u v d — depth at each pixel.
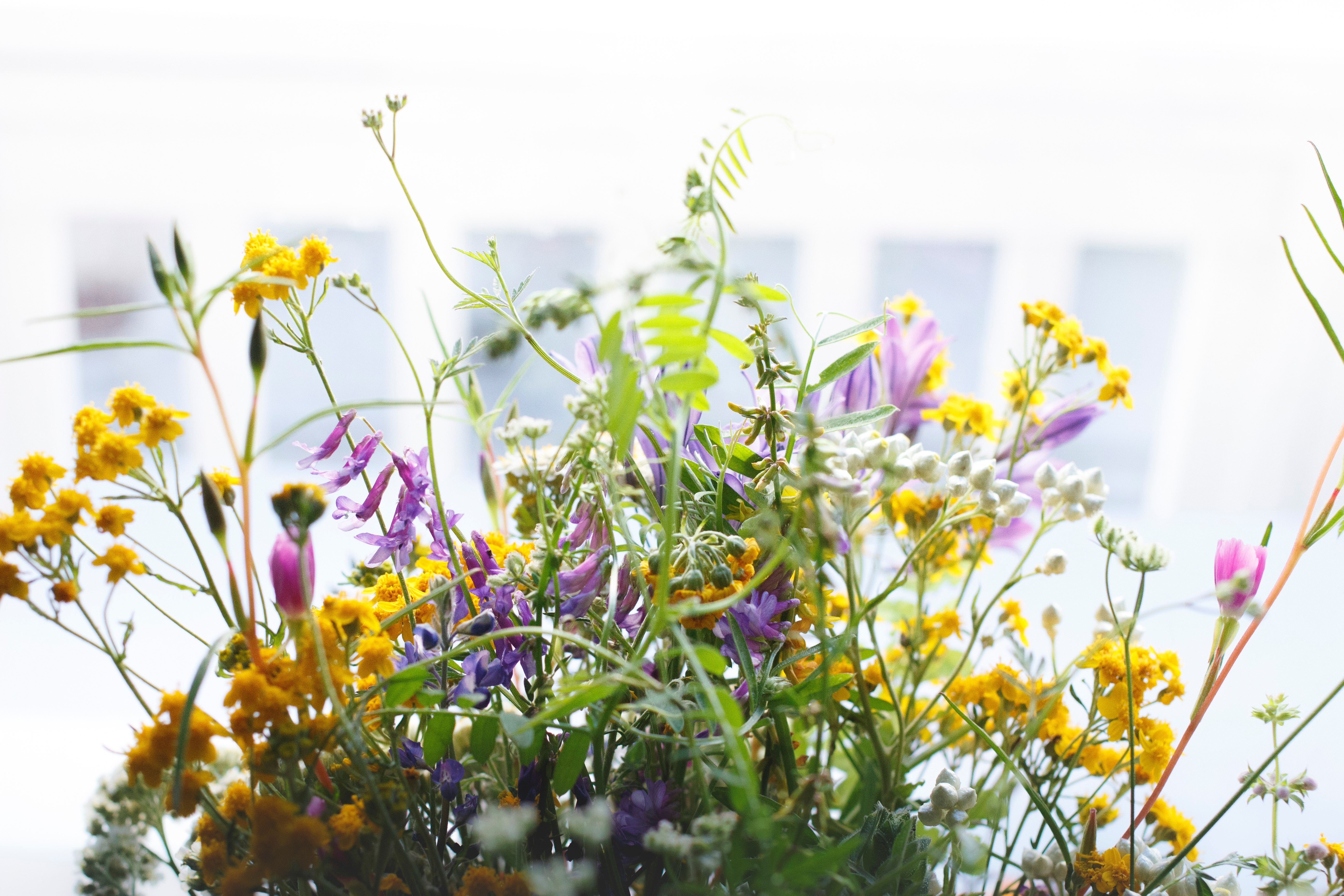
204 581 0.74
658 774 0.40
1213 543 0.75
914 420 0.48
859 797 0.43
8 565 0.36
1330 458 0.40
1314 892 0.40
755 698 0.38
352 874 0.37
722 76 1.41
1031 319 0.45
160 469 0.38
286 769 0.36
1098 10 1.34
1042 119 1.42
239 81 1.38
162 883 0.44
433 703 0.38
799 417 0.37
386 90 1.40
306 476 0.43
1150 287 1.48
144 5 1.31
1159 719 0.49
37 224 1.41
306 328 0.39
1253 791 0.41
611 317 0.35
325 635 0.36
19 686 0.76
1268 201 1.41
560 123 1.41
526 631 0.36
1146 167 1.42
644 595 0.39
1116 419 1.50
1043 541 0.71
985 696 0.42
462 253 0.40
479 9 1.36
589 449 0.38
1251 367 1.45
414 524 0.40
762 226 1.47
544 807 0.38
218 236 1.45
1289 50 1.33
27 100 1.35
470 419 0.40
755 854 0.37
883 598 0.40
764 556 0.39
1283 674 0.59
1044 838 0.45
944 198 1.46
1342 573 0.72
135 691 0.36
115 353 1.44
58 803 0.60
